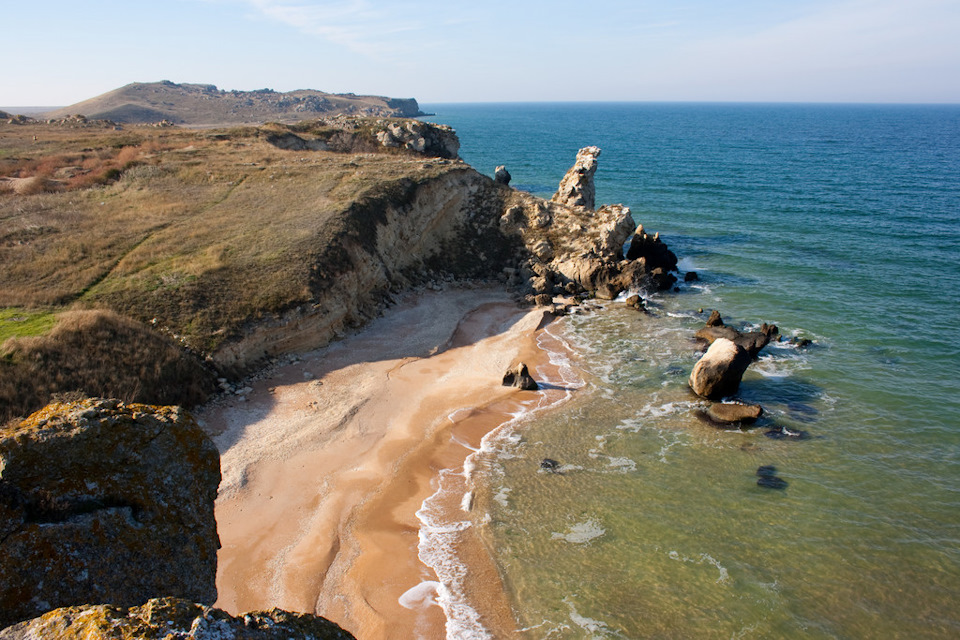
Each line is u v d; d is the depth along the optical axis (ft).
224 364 89.10
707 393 91.97
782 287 143.13
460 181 173.47
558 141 578.66
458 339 115.44
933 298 131.85
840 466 74.64
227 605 52.39
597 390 95.91
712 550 60.39
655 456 77.25
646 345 113.39
